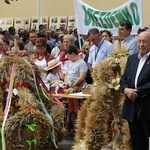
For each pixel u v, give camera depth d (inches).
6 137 227.3
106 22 348.5
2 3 891.4
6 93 246.1
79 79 302.5
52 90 296.2
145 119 197.2
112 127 219.8
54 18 811.4
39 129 230.8
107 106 212.8
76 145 225.6
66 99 317.7
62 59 345.1
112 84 211.5
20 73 238.4
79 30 363.6
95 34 308.3
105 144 218.1
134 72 201.0
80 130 226.2
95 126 213.0
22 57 246.7
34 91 245.1
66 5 797.2
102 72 213.5
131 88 200.5
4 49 381.7
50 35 540.1
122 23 275.6
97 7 745.0
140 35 198.4
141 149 203.9
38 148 233.9
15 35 545.6
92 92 220.1
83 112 225.8
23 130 227.8
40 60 327.9
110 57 218.8
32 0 839.7
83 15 360.8
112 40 366.0
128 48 249.8
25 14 852.0
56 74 317.7
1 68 242.2
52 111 246.7
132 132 203.9
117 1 718.5
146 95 196.9
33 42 409.1
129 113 200.7
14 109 239.6
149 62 197.5
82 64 306.5
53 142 240.2
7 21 878.4
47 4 823.1
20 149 229.1
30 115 229.0
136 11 333.7
